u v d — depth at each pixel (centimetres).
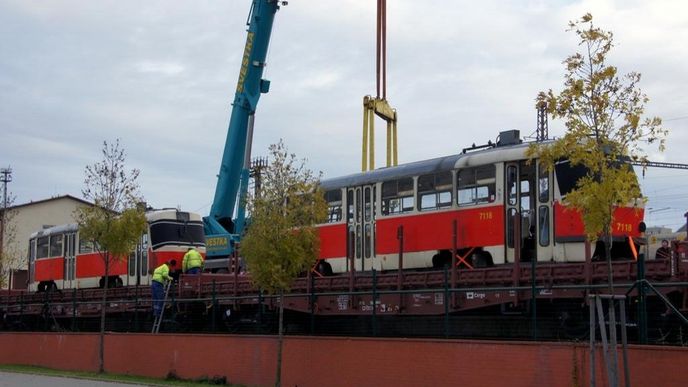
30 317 3772
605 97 1388
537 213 2073
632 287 1589
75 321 3266
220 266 3466
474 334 2123
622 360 1492
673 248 1684
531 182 2103
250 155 3594
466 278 2056
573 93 1393
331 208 2658
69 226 3903
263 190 2044
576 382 1562
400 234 2300
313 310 2239
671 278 1678
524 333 2016
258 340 2192
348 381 1969
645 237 2059
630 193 1370
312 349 2056
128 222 2700
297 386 2077
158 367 2486
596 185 1367
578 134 1388
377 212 2497
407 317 2270
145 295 3012
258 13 3581
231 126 3606
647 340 1590
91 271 3691
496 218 2153
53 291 3575
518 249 1972
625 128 1382
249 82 3594
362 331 2378
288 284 2038
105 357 2688
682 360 1431
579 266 1834
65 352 2905
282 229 1997
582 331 1847
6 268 4747
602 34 1393
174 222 3422
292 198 2022
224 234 3512
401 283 2186
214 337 2319
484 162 2200
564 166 2023
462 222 2239
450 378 1762
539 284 1900
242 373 2223
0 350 3281
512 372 1659
